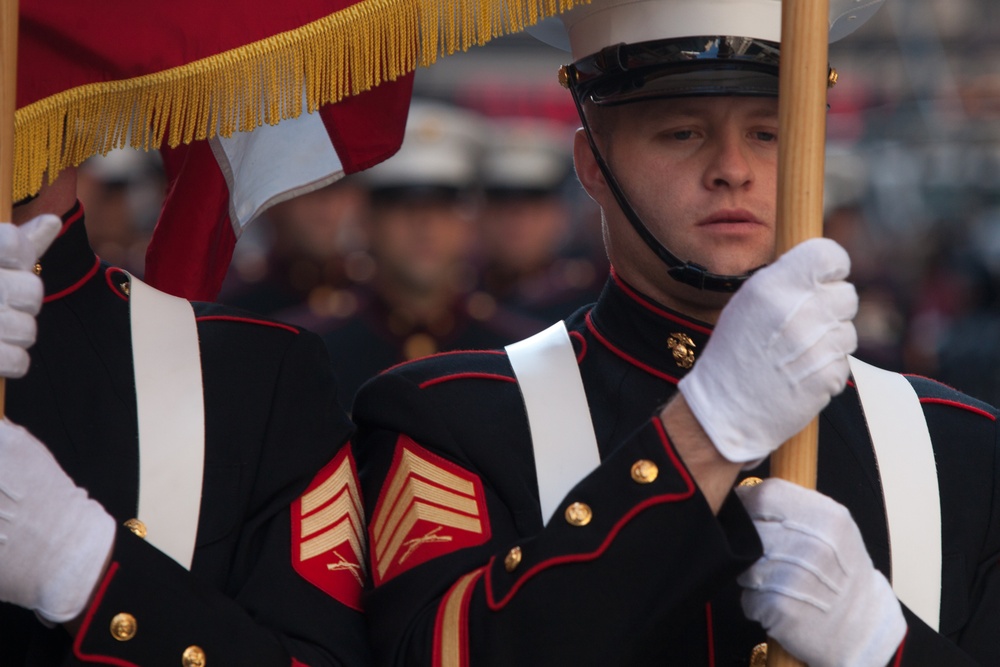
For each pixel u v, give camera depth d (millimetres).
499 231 20844
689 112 8883
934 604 8891
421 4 8828
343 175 10383
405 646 8422
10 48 7762
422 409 9125
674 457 7988
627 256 9281
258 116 8844
